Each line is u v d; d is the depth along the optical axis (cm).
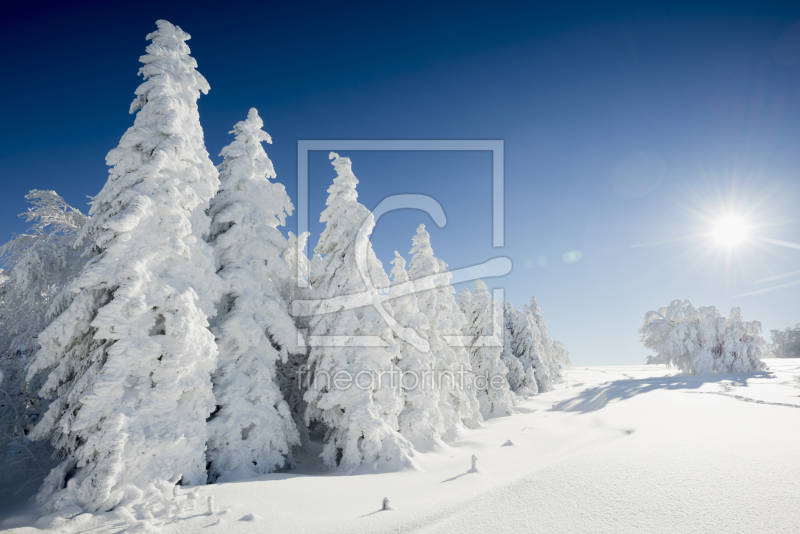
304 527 856
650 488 775
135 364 1059
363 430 1465
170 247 1176
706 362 4328
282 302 1666
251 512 936
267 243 1666
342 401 1530
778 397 1941
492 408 3067
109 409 986
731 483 743
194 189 1333
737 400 1966
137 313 1049
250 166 1712
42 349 1058
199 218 1416
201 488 1045
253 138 1789
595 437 1645
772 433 1088
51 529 828
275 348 1664
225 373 1354
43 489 969
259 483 1120
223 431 1235
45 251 1459
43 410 1415
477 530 731
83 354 1133
